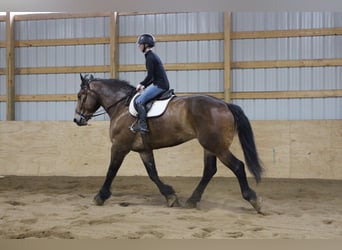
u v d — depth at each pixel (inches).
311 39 255.6
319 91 254.7
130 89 180.2
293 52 257.4
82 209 169.0
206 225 141.3
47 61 284.5
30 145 276.5
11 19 282.8
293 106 259.0
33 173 274.8
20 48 287.4
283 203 179.9
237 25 263.3
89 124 270.2
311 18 255.0
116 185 231.5
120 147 174.6
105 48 277.3
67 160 272.2
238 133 157.8
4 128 279.1
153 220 148.3
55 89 284.0
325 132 247.6
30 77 287.0
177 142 168.1
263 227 138.1
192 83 268.4
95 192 211.6
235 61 263.9
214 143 155.2
